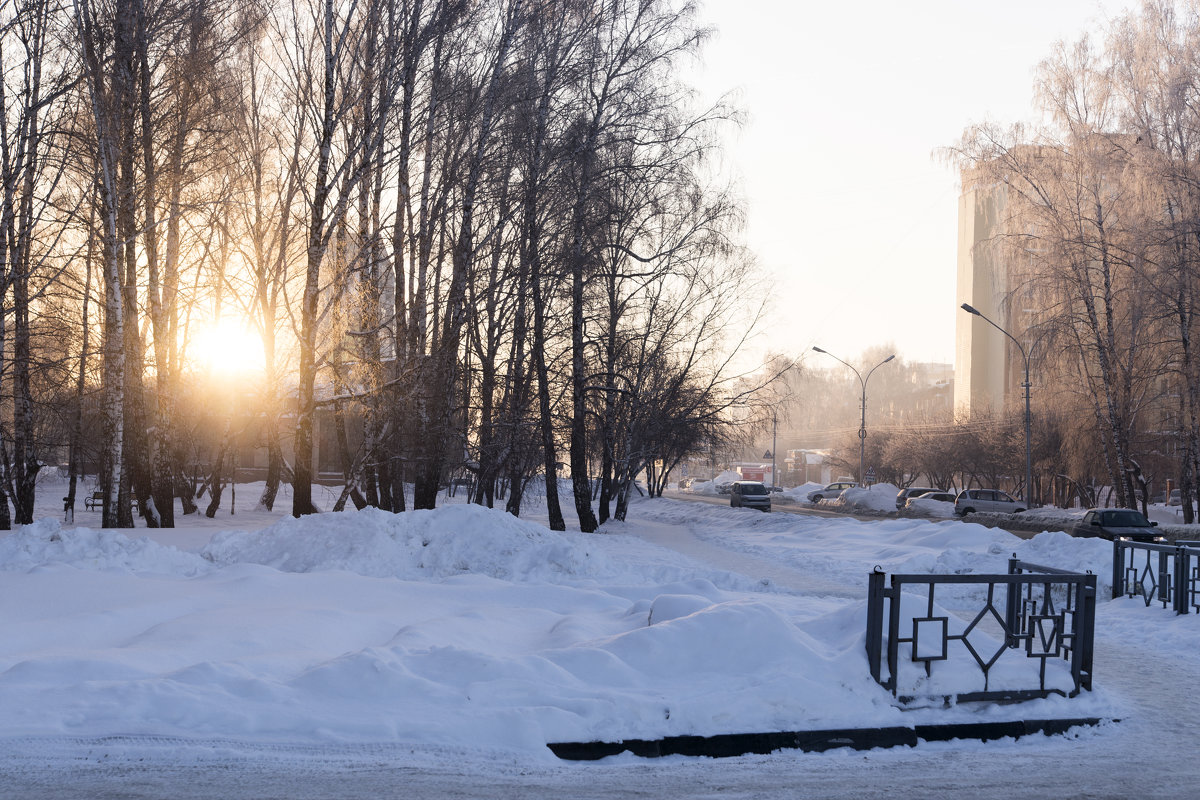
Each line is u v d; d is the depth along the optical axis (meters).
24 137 20.03
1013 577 7.32
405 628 8.78
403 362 23.03
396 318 24.08
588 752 6.00
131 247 21.33
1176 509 42.75
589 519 26.72
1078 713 7.01
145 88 20.58
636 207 24.98
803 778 5.65
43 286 23.62
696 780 5.57
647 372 31.45
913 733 6.46
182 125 21.52
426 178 23.27
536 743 5.96
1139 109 32.19
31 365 24.16
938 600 14.46
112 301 19.78
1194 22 32.59
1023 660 7.41
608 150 24.61
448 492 41.72
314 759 5.60
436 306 24.94
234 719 6.02
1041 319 33.78
